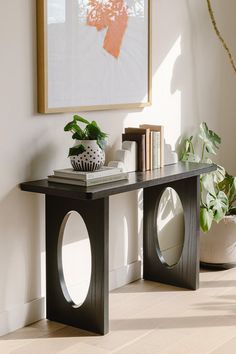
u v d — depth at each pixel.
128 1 4.92
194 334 4.37
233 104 6.21
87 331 4.41
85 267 4.86
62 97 4.52
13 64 4.26
